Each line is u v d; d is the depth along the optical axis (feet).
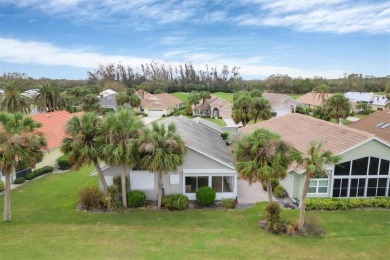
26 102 154.71
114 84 460.55
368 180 74.38
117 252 45.24
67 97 247.09
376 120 130.82
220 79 523.70
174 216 65.10
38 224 58.80
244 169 56.39
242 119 153.99
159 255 44.62
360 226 59.82
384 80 454.40
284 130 106.32
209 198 71.15
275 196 79.10
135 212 67.36
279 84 439.63
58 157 112.37
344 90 429.38
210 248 47.93
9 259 41.98
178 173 74.43
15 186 86.74
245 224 60.54
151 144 63.16
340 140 77.82
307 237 54.49
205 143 88.02
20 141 56.59
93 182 90.12
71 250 45.60
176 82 544.62
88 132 64.03
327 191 75.00
